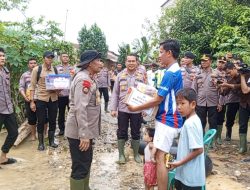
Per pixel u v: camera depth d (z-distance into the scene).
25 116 9.62
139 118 6.54
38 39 10.09
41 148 7.48
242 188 5.22
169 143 4.16
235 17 13.02
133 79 6.41
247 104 7.11
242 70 6.77
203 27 13.60
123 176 5.86
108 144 8.11
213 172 5.86
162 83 4.07
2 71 6.11
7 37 9.45
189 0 14.10
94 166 6.38
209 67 7.59
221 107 7.79
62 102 8.65
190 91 3.50
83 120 4.16
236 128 9.95
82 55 4.36
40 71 7.33
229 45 11.84
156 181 4.35
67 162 6.63
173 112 4.13
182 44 13.38
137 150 6.61
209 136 4.49
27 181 5.64
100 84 12.82
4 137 8.57
